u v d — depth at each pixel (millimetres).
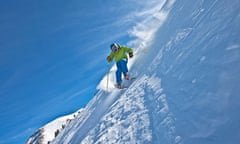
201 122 2553
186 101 3176
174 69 4402
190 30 4766
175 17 7070
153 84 5102
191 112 2877
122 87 7898
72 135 10016
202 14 4602
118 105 6199
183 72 3871
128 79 7684
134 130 4039
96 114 8406
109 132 4910
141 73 7070
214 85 2727
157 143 3100
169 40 6062
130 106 5289
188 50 4215
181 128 2850
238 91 2299
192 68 3588
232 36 2949
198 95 2967
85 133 7590
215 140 2168
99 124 6246
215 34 3445
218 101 2498
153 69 5941
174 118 3189
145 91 5297
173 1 9844
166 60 5262
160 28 8820
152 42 8531
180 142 2633
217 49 3115
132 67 8711
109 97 8594
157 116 3740
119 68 7898
